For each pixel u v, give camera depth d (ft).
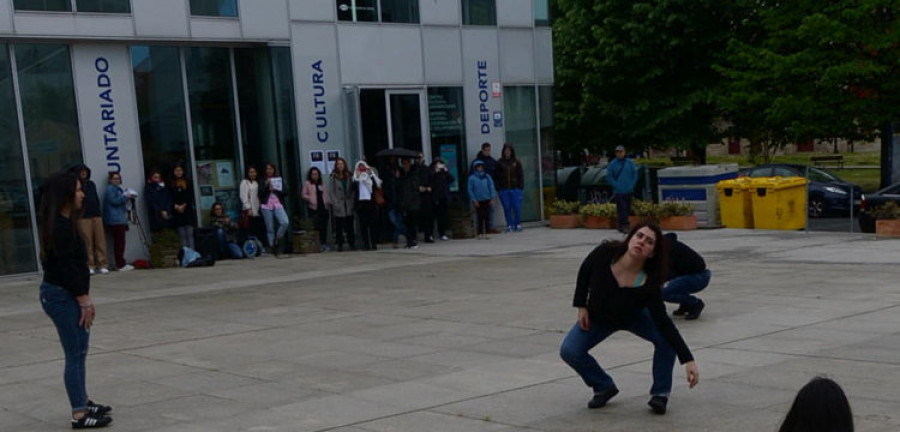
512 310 37.09
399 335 32.83
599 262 20.77
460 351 29.48
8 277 55.62
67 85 58.13
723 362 26.03
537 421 20.95
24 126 56.44
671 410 21.39
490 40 77.15
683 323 32.32
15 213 56.13
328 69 67.92
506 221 75.10
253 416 22.38
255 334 34.32
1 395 25.81
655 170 86.84
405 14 72.02
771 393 22.40
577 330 21.52
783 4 93.20
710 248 56.75
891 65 88.43
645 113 105.60
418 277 49.78
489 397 23.35
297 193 66.54
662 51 102.78
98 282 52.54
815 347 27.32
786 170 86.99
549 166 81.87
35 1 55.88
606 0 103.71
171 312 40.65
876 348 26.78
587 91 108.06
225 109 65.05
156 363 29.53
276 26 65.46
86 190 55.67
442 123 74.38
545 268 50.93
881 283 39.29
